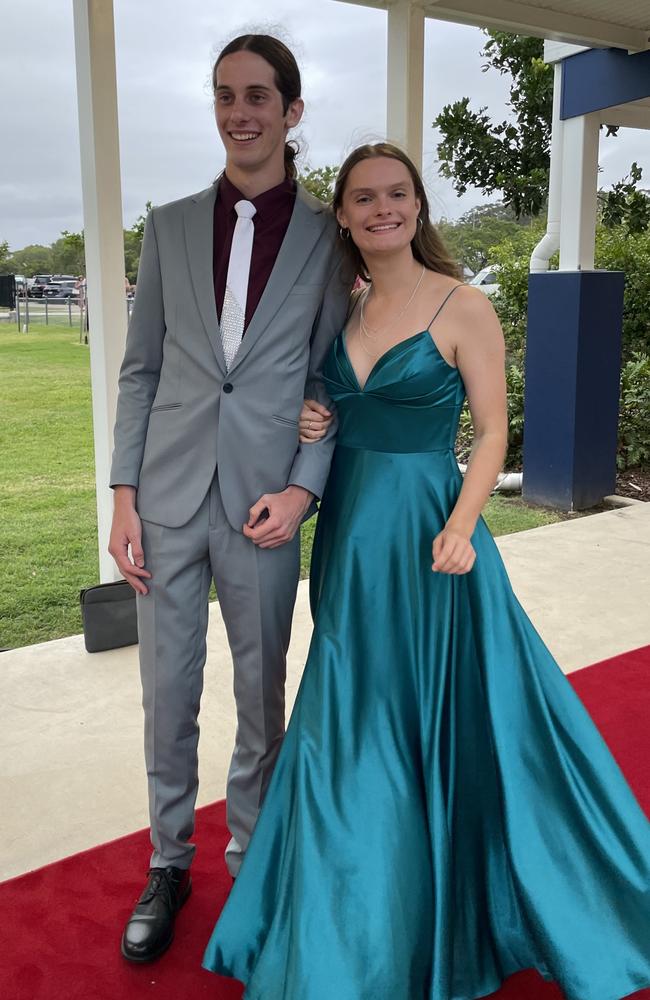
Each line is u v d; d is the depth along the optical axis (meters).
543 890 1.75
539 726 1.88
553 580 4.57
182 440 1.99
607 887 1.79
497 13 4.69
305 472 2.00
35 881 2.29
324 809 1.76
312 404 2.05
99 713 3.19
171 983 1.96
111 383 3.71
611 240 8.32
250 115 1.84
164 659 2.04
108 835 2.49
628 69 5.47
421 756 1.87
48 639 4.14
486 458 1.91
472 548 1.86
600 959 1.72
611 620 4.04
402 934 1.69
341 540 1.98
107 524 3.86
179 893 2.14
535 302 6.05
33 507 6.54
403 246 1.90
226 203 1.96
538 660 1.96
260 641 2.06
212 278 1.95
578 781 1.87
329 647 1.91
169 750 2.09
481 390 1.92
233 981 1.96
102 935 2.10
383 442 1.98
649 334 8.03
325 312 2.03
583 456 6.08
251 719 2.12
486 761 1.90
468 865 1.87
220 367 1.95
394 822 1.78
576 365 5.88
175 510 1.99
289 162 2.06
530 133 9.38
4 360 12.66
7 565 5.25
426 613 1.92
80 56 3.46
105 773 2.80
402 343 1.91
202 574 2.06
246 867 1.86
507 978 1.96
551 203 6.14
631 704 3.22
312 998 1.60
